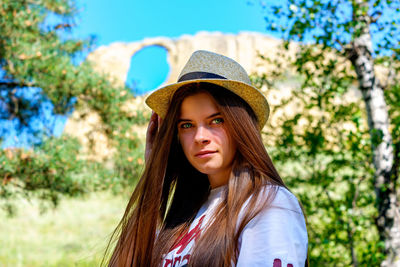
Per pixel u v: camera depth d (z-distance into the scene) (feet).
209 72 4.02
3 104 16.12
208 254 3.50
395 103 10.33
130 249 4.47
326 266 10.05
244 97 4.06
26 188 14.30
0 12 14.75
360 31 9.29
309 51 10.27
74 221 41.50
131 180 15.16
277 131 11.69
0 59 15.06
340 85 10.19
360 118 8.97
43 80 14.90
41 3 16.56
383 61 9.93
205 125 3.96
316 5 9.46
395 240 9.16
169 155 4.90
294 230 3.27
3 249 32.94
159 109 4.67
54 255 31.30
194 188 4.89
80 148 15.28
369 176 10.57
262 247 3.16
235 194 3.69
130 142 15.52
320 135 10.50
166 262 4.03
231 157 4.00
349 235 9.80
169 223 4.62
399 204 9.59
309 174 11.13
